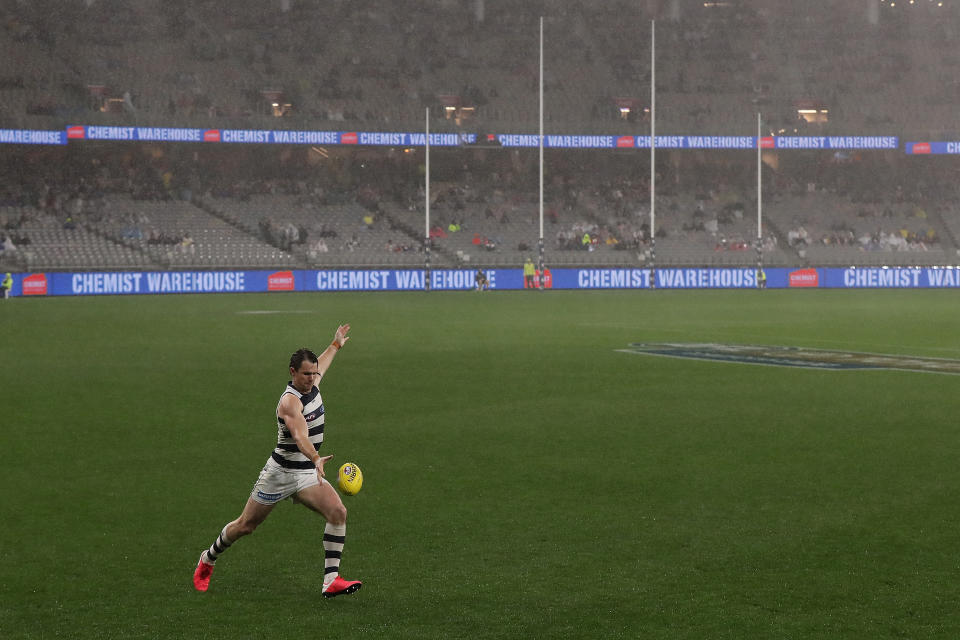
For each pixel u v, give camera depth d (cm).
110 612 888
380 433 1762
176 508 1255
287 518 1207
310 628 850
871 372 2639
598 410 2011
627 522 1184
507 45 9588
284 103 8569
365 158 8800
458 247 8206
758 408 2038
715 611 885
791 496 1307
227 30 9150
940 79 9638
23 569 1011
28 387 2322
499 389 2308
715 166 9319
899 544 1088
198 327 4094
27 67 8088
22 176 7962
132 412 1978
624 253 8256
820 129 8525
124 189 8062
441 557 1050
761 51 9819
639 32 9875
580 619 868
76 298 6341
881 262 8569
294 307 5441
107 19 8694
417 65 9212
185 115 7712
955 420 1891
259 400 2130
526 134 8094
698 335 3775
